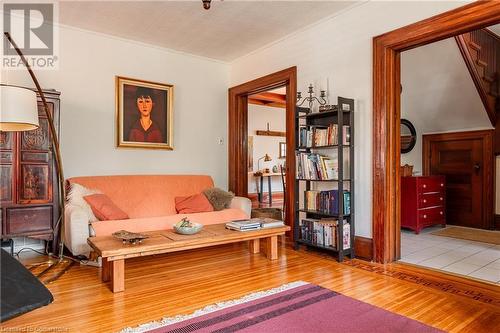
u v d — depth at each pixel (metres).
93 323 2.00
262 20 3.85
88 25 4.00
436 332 1.86
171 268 3.10
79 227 3.12
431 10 2.88
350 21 3.55
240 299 2.34
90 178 3.95
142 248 2.54
